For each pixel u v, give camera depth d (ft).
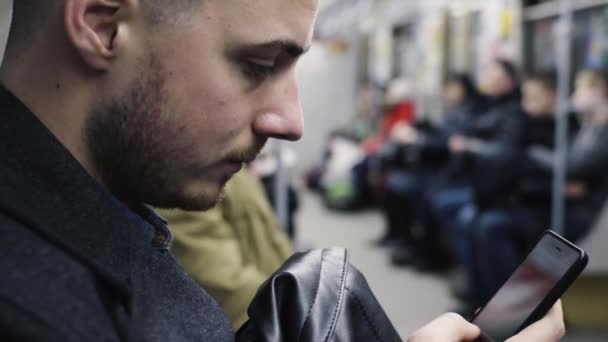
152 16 1.25
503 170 9.89
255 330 1.59
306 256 1.80
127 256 1.30
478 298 10.33
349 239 16.43
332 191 20.58
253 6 1.29
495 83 10.87
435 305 11.00
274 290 1.65
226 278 3.59
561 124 9.49
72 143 1.29
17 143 1.21
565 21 9.55
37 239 1.14
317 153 28.09
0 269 1.06
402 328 9.88
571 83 10.50
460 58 16.52
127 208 1.37
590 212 9.48
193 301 1.47
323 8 25.70
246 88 1.34
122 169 1.31
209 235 3.62
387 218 15.46
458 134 12.80
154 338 1.30
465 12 16.01
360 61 27.76
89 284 1.14
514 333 1.86
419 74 19.10
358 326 1.65
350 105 27.99
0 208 1.14
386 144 16.80
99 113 1.28
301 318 1.60
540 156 9.85
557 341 1.85
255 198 4.16
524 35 12.32
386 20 22.74
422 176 14.02
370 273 13.12
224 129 1.33
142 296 1.31
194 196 1.36
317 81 27.91
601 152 9.28
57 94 1.28
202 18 1.27
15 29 1.34
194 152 1.32
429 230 12.90
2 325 1.00
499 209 10.00
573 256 1.90
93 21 1.25
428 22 18.39
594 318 9.73
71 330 1.04
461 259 10.91
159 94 1.27
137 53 1.26
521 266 2.10
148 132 1.28
